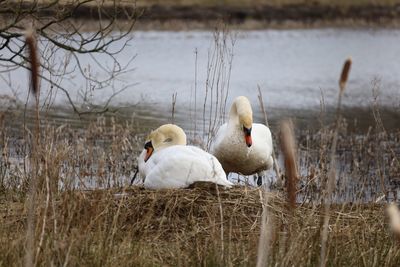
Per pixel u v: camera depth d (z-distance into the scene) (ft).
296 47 157.58
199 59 130.41
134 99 90.89
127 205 33.68
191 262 28.84
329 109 92.58
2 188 40.86
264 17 188.44
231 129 46.16
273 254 27.20
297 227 31.17
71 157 38.22
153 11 171.63
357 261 29.91
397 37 178.60
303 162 57.57
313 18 193.77
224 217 33.24
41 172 31.94
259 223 32.89
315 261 28.86
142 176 42.34
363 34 182.19
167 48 141.90
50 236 27.66
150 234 32.48
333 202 40.86
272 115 86.94
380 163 58.65
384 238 32.35
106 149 52.80
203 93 98.89
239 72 121.39
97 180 37.86
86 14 90.63
